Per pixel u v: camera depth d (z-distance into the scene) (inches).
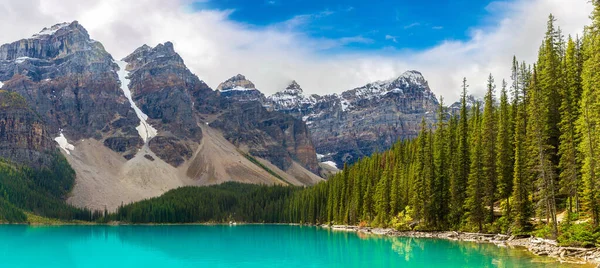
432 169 4335.6
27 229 7618.1
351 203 6333.7
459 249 2987.2
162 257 3186.5
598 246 2368.4
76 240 4911.4
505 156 3580.2
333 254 3038.9
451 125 4500.5
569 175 2881.4
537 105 3233.3
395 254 2886.3
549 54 3415.4
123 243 4441.4
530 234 3149.6
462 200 4015.8
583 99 2637.8
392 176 5290.4
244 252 3363.7
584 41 3243.1
